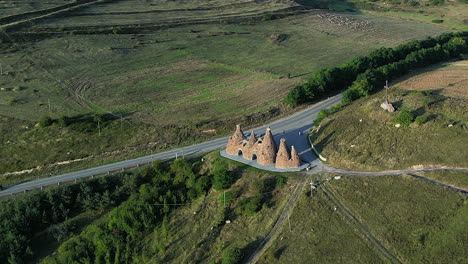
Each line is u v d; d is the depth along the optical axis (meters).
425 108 103.88
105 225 90.62
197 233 85.38
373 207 79.56
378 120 103.38
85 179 99.75
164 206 91.75
